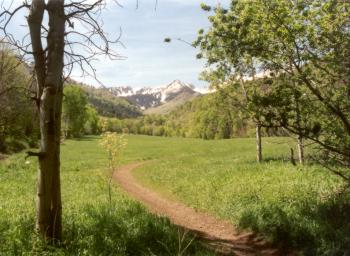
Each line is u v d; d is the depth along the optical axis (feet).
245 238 50.06
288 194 57.77
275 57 34.53
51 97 31.81
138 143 308.60
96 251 33.30
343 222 43.47
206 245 46.03
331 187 55.31
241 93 79.10
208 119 402.31
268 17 32.65
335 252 37.42
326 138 34.91
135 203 55.72
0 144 160.66
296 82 33.73
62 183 93.40
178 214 66.39
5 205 56.13
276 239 46.11
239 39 33.99
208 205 66.74
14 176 99.96
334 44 33.06
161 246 39.40
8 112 122.42
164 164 141.79
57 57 31.91
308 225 44.09
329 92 33.45
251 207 55.62
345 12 32.30
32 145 189.26
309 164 77.41
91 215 44.47
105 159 165.17
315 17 32.68
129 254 36.14
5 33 30.58
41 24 31.94
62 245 32.99
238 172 87.35
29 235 33.19
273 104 32.94
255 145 210.18
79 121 348.59
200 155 178.19
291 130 33.78
